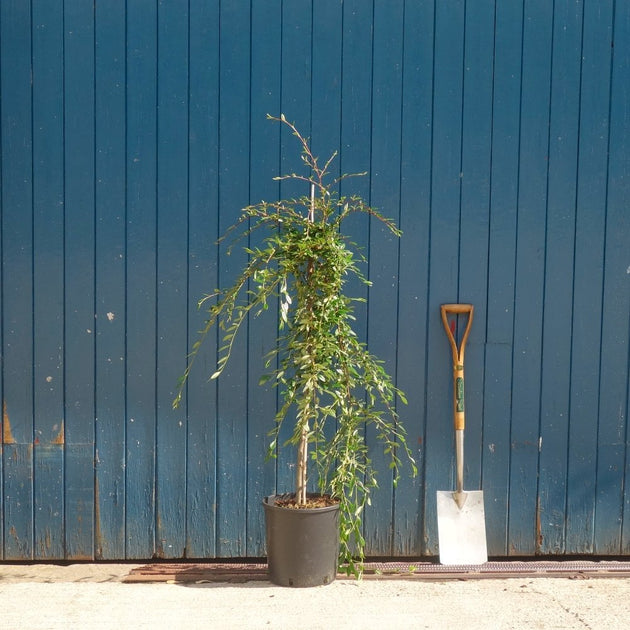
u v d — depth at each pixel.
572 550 3.93
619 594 3.49
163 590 3.50
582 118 3.83
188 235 3.78
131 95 3.74
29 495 3.81
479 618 3.23
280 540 3.49
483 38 3.80
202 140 3.77
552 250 3.86
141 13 3.73
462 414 3.78
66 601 3.39
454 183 3.82
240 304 3.79
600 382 3.89
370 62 3.78
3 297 3.76
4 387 3.78
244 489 3.84
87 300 3.78
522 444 3.89
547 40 3.81
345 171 3.80
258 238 3.79
